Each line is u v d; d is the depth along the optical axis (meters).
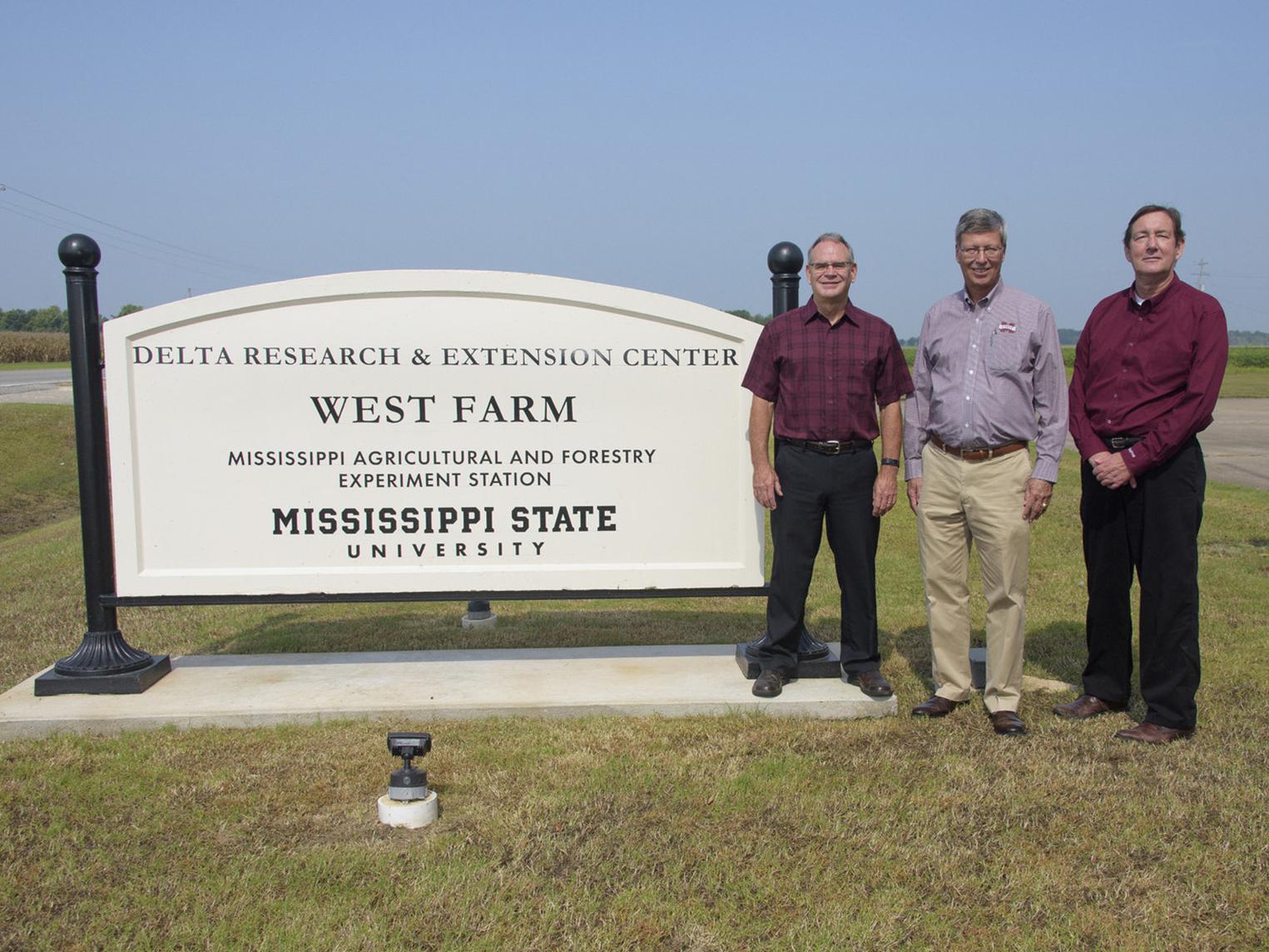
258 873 3.25
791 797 3.76
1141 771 3.98
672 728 4.47
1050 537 9.40
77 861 3.35
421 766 4.06
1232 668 5.30
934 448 4.51
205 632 6.41
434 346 4.86
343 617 6.82
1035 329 4.25
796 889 3.16
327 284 4.80
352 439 4.88
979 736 4.36
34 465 20.77
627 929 2.95
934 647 4.66
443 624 6.58
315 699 4.70
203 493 4.86
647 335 4.91
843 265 4.23
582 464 4.95
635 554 5.00
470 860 3.33
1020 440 4.32
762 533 5.02
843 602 4.71
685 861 3.32
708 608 7.12
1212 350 4.08
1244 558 8.35
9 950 2.86
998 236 4.21
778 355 4.45
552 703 4.64
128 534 4.82
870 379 4.40
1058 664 5.54
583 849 3.40
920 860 3.33
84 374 4.74
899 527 10.13
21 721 4.45
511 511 4.95
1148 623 4.30
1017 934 2.94
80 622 6.70
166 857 3.38
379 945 2.86
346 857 3.34
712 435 4.97
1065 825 3.55
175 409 4.82
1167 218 4.09
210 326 4.80
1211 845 3.41
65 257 4.68
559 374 4.90
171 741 4.36
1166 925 2.97
